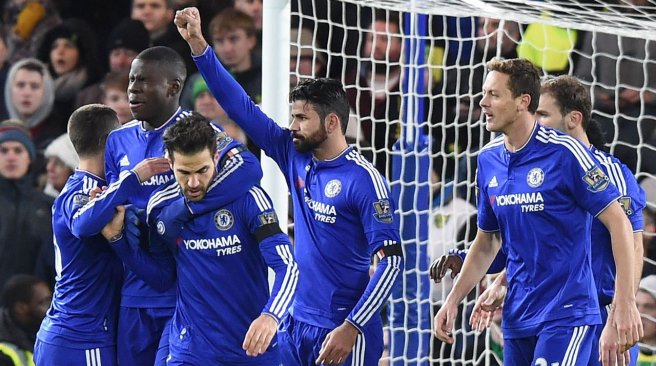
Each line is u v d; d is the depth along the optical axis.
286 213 19.33
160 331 16.80
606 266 18.11
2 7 28.67
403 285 24.69
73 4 29.05
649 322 27.61
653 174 29.88
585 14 23.14
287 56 19.22
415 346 25.16
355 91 29.66
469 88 28.03
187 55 29.38
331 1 29.58
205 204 15.25
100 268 16.92
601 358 16.08
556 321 16.41
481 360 27.72
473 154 26.70
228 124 28.98
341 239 16.94
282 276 14.79
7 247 27.83
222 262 15.50
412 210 25.00
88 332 16.94
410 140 25.03
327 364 16.59
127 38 29.19
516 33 30.20
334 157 17.02
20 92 28.56
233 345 15.67
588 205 16.30
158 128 16.91
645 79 27.50
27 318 27.38
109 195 15.38
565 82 18.06
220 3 29.38
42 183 28.31
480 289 27.89
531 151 16.62
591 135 19.80
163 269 16.09
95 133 16.98
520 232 16.77
